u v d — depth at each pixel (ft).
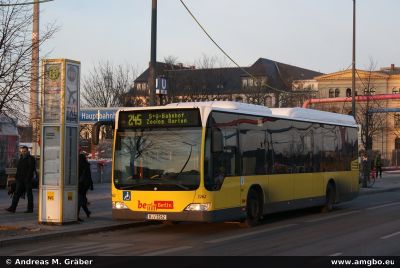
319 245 38.27
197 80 158.51
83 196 51.42
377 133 239.71
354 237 42.24
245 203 47.44
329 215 59.98
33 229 44.01
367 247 37.27
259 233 45.06
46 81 46.14
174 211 42.70
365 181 107.45
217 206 43.21
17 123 54.49
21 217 52.60
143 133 44.65
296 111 57.82
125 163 44.80
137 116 45.01
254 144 49.47
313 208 65.67
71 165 47.34
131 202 44.01
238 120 47.32
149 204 43.39
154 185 43.39
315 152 60.80
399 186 112.68
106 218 52.08
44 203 46.85
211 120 43.39
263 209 50.31
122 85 171.83
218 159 43.91
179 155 43.27
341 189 66.23
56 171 46.55
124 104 162.81
